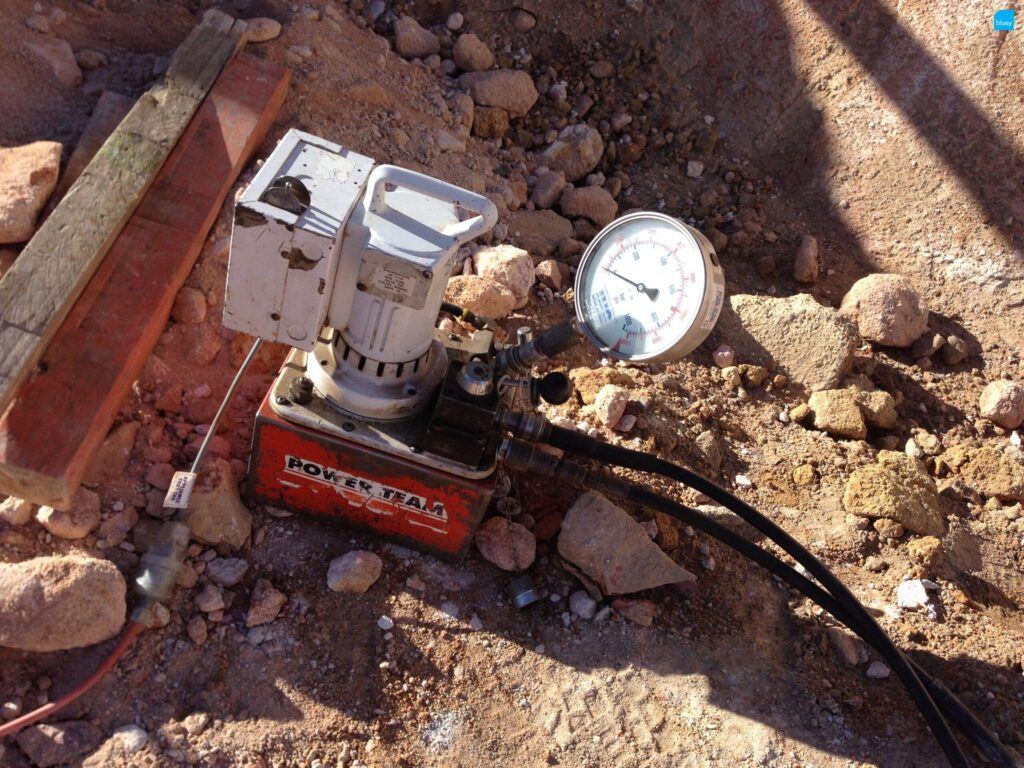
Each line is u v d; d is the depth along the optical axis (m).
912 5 1.60
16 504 0.86
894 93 1.59
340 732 0.86
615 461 0.93
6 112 1.12
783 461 1.21
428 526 0.94
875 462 1.22
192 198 1.03
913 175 1.56
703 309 0.83
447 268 0.82
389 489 0.91
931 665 1.00
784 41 1.65
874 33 1.62
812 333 1.31
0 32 1.15
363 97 1.32
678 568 1.00
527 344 0.93
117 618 0.83
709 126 1.64
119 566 0.88
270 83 1.18
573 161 1.52
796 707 0.95
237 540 0.93
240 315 0.81
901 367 1.40
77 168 1.06
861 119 1.60
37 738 0.79
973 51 1.55
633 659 0.95
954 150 1.54
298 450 0.89
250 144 1.12
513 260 1.22
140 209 1.01
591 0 1.65
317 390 0.90
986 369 1.42
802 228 1.58
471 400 0.84
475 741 0.88
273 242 0.75
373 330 0.84
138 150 1.03
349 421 0.88
